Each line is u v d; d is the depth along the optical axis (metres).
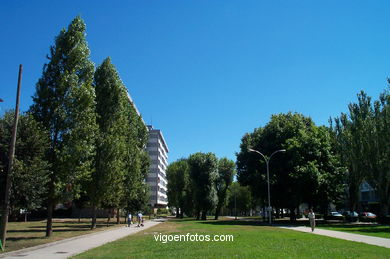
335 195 49.25
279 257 14.23
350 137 49.38
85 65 29.36
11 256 16.45
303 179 46.28
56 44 28.78
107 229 38.59
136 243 21.91
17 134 21.59
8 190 19.08
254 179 55.28
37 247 20.03
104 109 40.03
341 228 35.78
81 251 18.45
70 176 27.05
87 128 28.00
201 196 69.50
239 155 62.50
